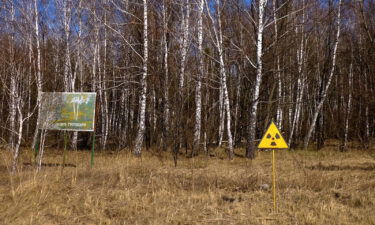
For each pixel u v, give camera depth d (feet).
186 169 40.16
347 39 80.33
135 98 83.66
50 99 39.24
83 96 41.14
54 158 50.14
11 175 33.01
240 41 64.03
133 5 61.41
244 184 31.60
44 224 21.17
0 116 62.44
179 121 46.50
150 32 62.64
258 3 54.75
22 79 45.29
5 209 23.53
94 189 30.04
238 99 75.10
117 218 22.86
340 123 88.22
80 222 22.00
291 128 77.51
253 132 52.95
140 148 52.29
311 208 24.31
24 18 62.49
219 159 51.93
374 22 71.97
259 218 22.56
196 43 59.41
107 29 68.90
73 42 71.26
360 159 51.42
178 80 56.75
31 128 67.41
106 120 72.08
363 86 76.64
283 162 47.24
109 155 56.49
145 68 53.62
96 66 77.15
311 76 84.48
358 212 23.13
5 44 48.78
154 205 25.34
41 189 27.27
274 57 60.95
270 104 66.64
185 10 60.80
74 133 66.54
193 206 25.30
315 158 53.31
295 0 65.21
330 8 69.15
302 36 67.72
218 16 55.06
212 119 71.15
